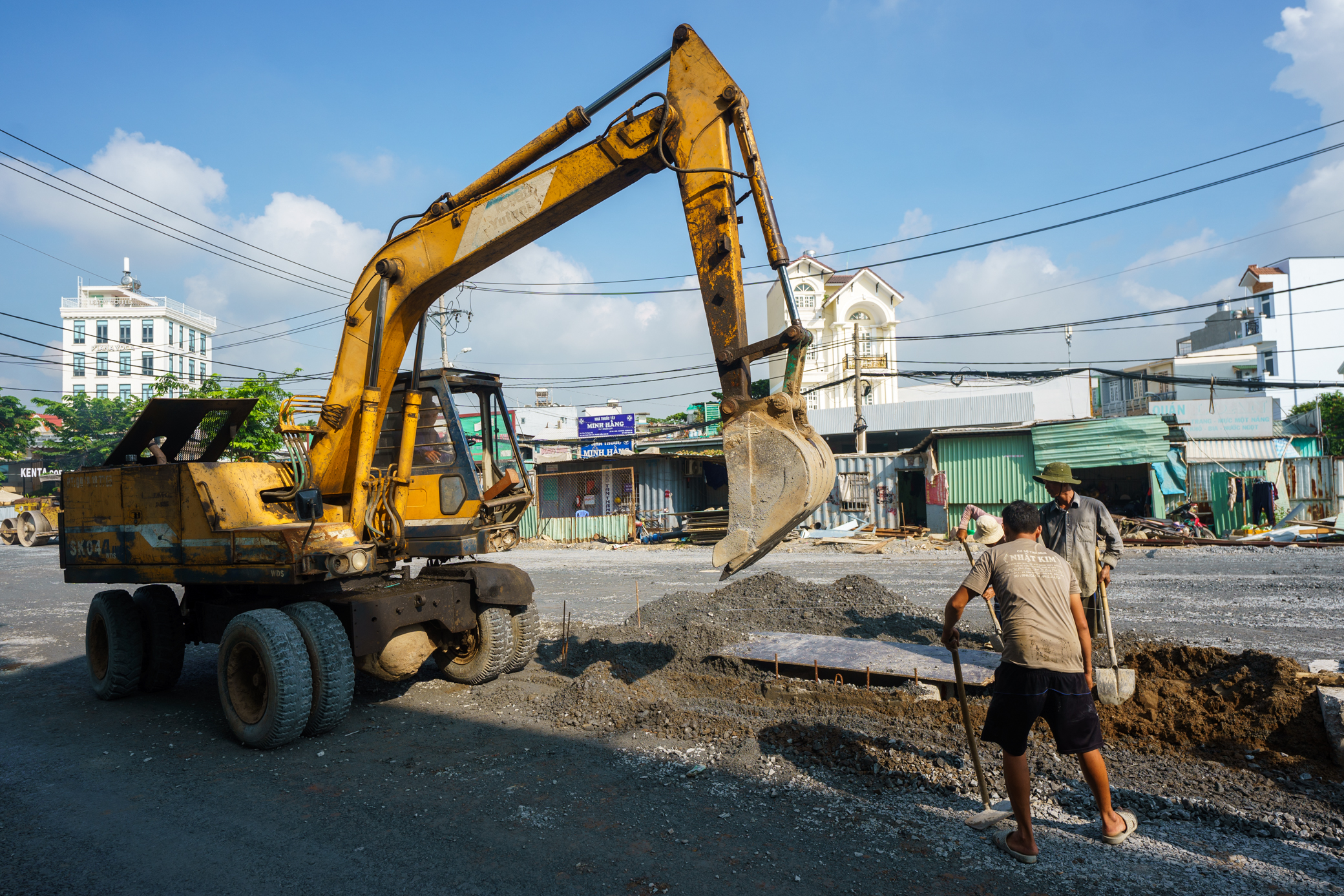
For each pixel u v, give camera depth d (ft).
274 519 19.95
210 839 12.61
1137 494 71.61
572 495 83.56
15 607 41.98
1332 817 11.67
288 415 21.53
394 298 19.36
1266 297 137.18
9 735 18.83
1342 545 49.67
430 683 22.65
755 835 12.00
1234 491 60.75
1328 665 15.71
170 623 22.21
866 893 10.18
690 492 86.79
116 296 230.48
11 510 101.19
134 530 20.66
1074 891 10.07
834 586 30.37
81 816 13.70
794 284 129.90
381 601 18.84
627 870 11.06
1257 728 14.12
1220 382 58.59
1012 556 11.70
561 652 25.05
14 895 10.85
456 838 12.32
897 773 13.82
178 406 21.66
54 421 171.22
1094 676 15.96
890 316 124.06
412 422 21.20
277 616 17.40
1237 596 32.48
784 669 20.01
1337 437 103.04
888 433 99.50
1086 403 111.45
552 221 17.57
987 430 64.90
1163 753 14.34
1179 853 10.96
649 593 39.75
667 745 16.26
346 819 13.20
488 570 21.97
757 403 14.08
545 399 158.51
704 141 15.14
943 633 12.44
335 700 17.52
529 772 15.14
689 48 15.38
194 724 19.36
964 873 10.61
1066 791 12.96
